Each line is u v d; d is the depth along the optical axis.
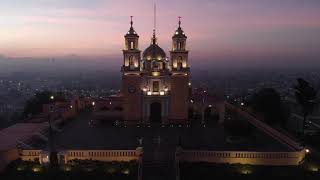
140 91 71.56
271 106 79.50
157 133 64.31
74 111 84.44
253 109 82.31
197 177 45.94
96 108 74.38
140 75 71.31
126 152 49.91
